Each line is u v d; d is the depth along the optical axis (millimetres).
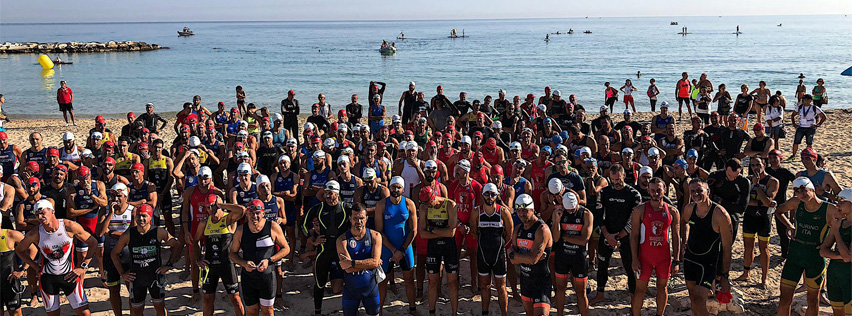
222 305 7789
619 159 10297
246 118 15445
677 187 8492
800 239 6637
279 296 7672
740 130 11367
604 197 7359
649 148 9969
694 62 63625
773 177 7777
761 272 8492
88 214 7914
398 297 8055
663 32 175000
